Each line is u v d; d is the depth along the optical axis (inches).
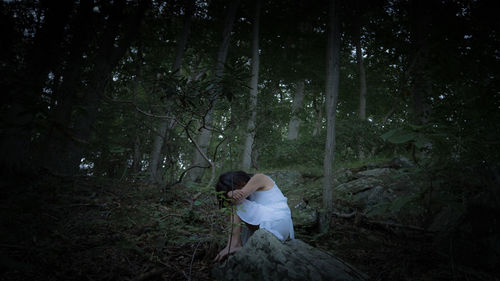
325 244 127.9
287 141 438.9
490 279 90.5
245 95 273.7
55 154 174.2
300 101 665.6
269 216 93.5
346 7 327.3
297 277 72.3
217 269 83.8
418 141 82.0
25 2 123.8
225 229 108.4
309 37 551.5
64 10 143.7
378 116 610.9
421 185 114.5
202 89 117.0
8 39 75.5
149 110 198.2
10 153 132.7
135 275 78.8
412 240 128.0
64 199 122.3
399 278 92.9
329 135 161.8
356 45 501.4
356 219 166.2
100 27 205.3
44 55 124.1
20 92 47.4
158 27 307.3
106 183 160.2
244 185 98.5
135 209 123.4
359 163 326.6
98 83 184.9
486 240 102.7
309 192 219.1
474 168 105.2
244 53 564.1
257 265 77.8
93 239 93.5
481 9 147.3
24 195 111.9
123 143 237.6
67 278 71.7
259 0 437.4
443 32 159.6
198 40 391.5
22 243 81.4
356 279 73.2
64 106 146.9
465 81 130.6
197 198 150.9
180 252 96.9
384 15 421.7
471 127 91.4
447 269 97.5
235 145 294.4
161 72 123.1
